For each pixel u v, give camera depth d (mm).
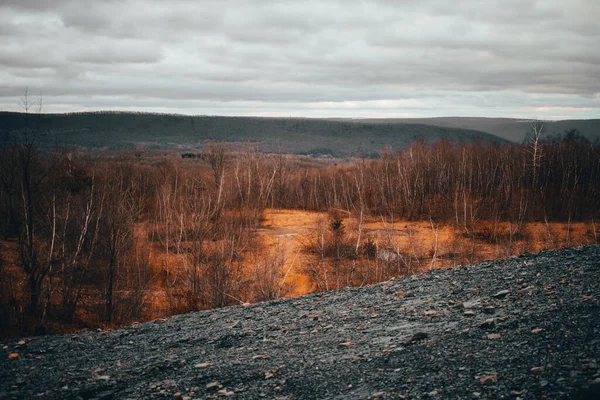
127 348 9594
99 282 28750
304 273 33625
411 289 11648
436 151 78750
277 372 7188
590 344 6035
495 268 12062
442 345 7086
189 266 29875
